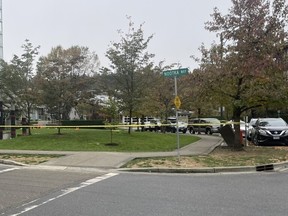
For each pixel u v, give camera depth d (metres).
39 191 8.86
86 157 14.71
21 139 21.12
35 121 51.84
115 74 24.34
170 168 12.13
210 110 43.94
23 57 26.23
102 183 9.94
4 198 8.11
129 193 8.59
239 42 15.88
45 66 25.72
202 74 16.91
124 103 24.34
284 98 16.69
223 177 10.94
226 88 17.39
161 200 7.82
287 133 20.53
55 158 14.78
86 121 48.56
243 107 18.12
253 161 13.59
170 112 38.81
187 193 8.53
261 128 21.08
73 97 23.44
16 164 13.83
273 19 15.91
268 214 6.60
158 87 32.94
